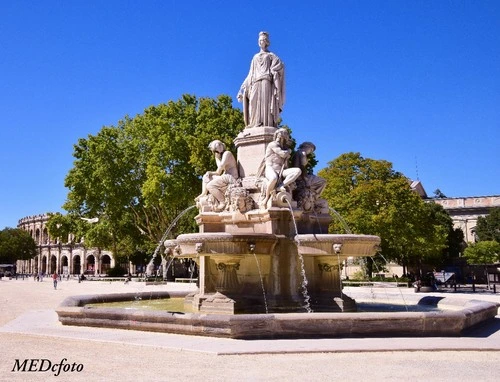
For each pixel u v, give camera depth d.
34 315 16.06
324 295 14.87
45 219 126.25
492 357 9.06
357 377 7.48
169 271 59.59
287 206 15.05
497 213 77.62
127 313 12.05
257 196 15.60
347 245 14.07
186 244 14.09
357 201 40.31
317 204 15.95
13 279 85.94
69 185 53.94
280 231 14.80
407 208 39.94
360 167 42.44
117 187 51.62
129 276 62.12
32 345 10.23
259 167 15.80
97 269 109.69
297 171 15.10
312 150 16.80
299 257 14.83
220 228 15.49
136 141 51.28
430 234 42.97
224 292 14.60
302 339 10.42
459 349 9.62
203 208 16.08
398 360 8.73
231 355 9.06
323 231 15.70
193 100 48.72
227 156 16.30
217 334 10.63
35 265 126.19
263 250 14.27
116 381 7.25
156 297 20.67
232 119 43.81
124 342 10.26
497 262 65.12
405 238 39.78
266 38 17.31
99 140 52.50
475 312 12.10
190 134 45.88
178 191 44.81
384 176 41.72
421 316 10.96
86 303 16.78
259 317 10.56
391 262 54.69
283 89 17.05
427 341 10.30
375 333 10.78
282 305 14.32
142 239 61.19
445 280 41.88
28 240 117.50
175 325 11.29
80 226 57.00
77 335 11.31
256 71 16.98
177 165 45.78
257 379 7.32
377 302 18.94
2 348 9.90
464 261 72.75
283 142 15.87
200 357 8.90
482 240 77.44
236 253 13.88
